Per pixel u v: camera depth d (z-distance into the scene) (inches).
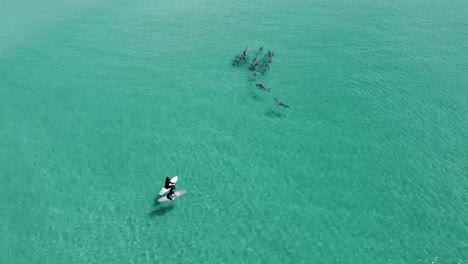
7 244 711.1
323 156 950.4
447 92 1222.3
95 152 948.6
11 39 1536.7
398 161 933.8
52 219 764.6
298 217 778.2
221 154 952.3
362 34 1640.0
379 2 2059.5
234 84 1243.2
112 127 1037.2
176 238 729.0
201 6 1953.7
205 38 1567.4
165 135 1011.9
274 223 764.0
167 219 768.3
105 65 1341.0
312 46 1515.7
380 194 836.6
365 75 1314.0
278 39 1569.9
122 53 1425.9
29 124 1046.4
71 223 756.6
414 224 761.0
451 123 1075.3
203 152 956.6
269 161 932.6
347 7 1973.4
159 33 1605.6
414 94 1210.6
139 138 998.4
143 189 839.1
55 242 716.7
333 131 1039.6
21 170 891.4
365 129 1048.2
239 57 1370.6
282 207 802.2
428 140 1005.8
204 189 844.0
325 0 2082.9
